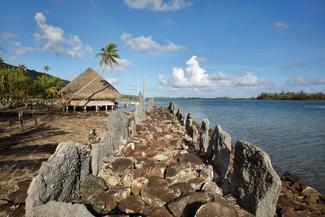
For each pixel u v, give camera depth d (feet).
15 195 24.02
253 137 83.25
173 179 27.71
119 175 28.27
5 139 54.49
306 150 63.57
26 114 114.11
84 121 93.45
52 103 185.57
